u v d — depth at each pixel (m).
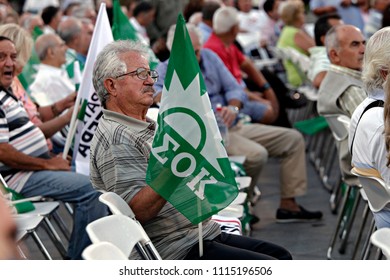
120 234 7.24
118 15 13.41
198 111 8.48
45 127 13.46
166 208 8.77
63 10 28.28
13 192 11.76
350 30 13.62
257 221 16.28
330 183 19.78
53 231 12.53
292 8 24.00
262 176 21.00
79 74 14.68
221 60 16.89
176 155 8.44
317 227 15.99
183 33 8.48
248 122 17.86
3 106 12.09
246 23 31.81
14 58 12.20
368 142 9.48
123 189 8.66
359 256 13.93
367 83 9.79
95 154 8.95
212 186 8.48
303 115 25.72
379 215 9.70
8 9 23.86
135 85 8.99
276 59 26.50
